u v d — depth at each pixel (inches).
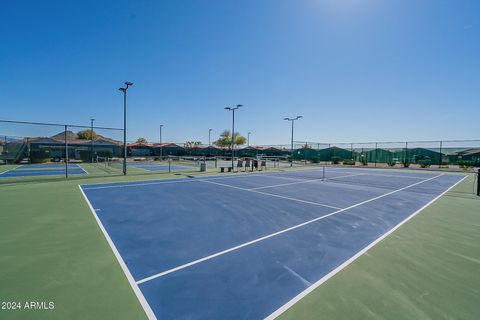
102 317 111.0
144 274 150.2
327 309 118.6
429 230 237.6
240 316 114.0
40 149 1087.6
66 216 274.1
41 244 194.2
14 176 652.1
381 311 117.1
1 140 962.7
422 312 116.5
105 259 169.5
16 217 269.1
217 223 254.1
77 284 137.9
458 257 176.9
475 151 1163.3
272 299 126.8
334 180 644.1
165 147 2058.3
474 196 424.5
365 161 1369.3
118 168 982.4
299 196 405.1
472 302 124.2
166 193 417.7
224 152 2324.1
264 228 239.6
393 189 496.7
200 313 115.6
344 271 156.3
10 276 145.4
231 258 173.6
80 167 1010.1
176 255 177.5
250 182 576.1
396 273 153.7
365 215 291.1
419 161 1246.9
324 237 216.5
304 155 1637.6
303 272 154.8
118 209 306.5
